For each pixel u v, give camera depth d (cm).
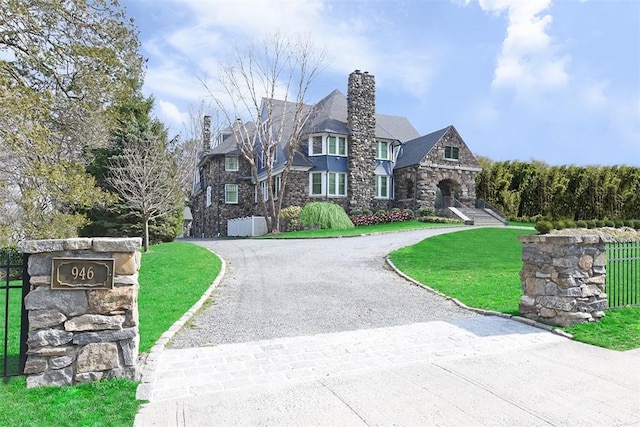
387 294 968
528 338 641
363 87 3070
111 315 459
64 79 964
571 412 393
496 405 409
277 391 446
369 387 455
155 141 2112
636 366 515
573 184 3475
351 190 2992
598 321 697
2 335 642
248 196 3472
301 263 1393
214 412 395
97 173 2052
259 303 874
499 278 1133
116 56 925
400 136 3725
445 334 665
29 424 357
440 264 1346
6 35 834
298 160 2936
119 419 375
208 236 3647
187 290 964
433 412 394
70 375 445
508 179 3609
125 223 2141
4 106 679
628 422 374
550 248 715
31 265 444
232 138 3628
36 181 967
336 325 721
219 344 615
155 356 546
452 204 3228
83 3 878
